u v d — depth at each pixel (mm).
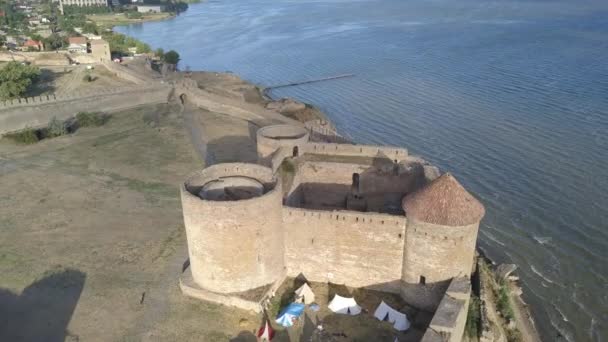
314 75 125938
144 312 39531
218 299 40094
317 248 41250
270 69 136875
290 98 107125
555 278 50625
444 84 108688
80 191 61406
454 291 35219
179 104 100438
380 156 51469
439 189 36562
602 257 53188
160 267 45312
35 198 59719
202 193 41125
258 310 39125
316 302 40312
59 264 46125
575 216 59500
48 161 71750
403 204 38250
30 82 102938
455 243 36000
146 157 72625
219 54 165500
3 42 155750
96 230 52000
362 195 50750
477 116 88438
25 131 80562
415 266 38125
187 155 73375
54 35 163000
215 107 94750
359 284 41656
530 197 63250
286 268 42875
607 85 101438
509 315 43156
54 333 37656
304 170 50812
